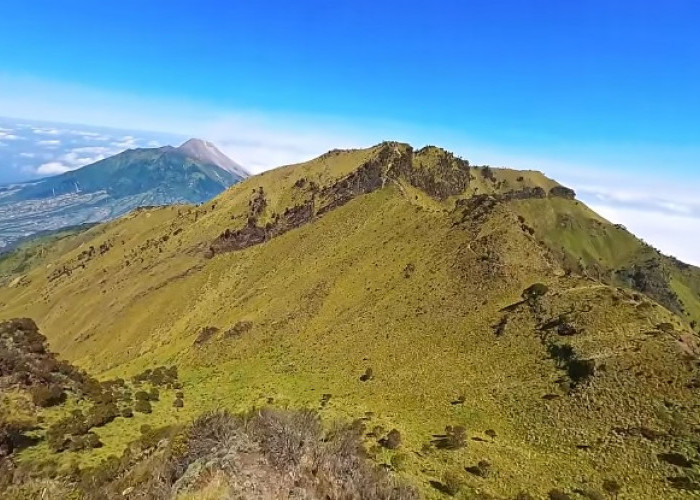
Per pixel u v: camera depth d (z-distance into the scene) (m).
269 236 176.38
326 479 27.38
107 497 29.53
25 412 48.25
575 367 56.38
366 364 75.19
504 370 61.44
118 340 153.75
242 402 64.12
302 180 196.12
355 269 116.25
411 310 86.56
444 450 45.75
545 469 42.81
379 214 144.62
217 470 25.23
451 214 118.75
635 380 51.62
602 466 42.50
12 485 35.66
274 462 26.69
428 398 59.66
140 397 61.97
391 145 196.12
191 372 92.56
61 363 62.81
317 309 106.06
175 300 160.00
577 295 70.75
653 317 61.69
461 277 88.88
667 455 42.09
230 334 107.06
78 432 46.28
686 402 47.00
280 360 88.62
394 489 30.09
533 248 92.25
